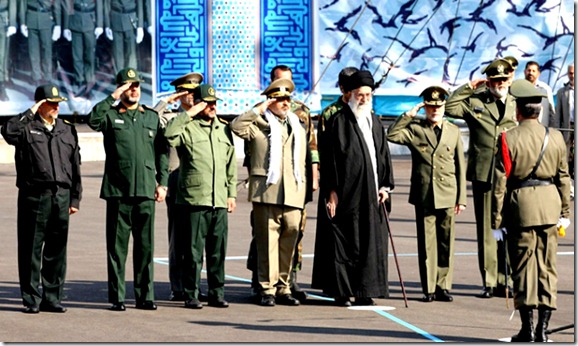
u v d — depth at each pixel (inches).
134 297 597.9
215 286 571.8
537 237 491.2
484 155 612.1
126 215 555.2
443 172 598.5
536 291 486.0
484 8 1331.2
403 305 581.6
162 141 564.7
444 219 598.2
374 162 582.6
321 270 581.0
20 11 1371.8
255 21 1289.4
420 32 1327.5
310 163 589.6
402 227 880.9
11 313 545.0
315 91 1294.3
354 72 587.5
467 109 619.8
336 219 578.2
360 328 514.9
